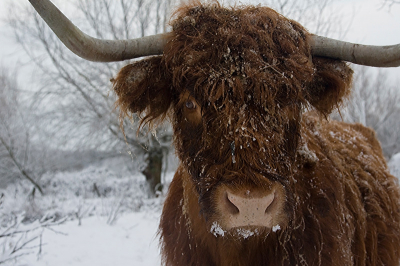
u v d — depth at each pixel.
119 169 22.75
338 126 4.51
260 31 2.40
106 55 2.42
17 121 17.64
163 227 3.25
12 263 5.00
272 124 2.15
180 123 2.67
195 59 2.31
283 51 2.39
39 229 7.01
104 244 6.45
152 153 16.80
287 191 2.17
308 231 2.61
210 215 2.16
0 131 16.84
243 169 2.03
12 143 17.20
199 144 2.39
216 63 2.25
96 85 16.28
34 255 5.51
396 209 3.84
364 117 21.58
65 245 6.20
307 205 2.67
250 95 2.13
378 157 4.50
